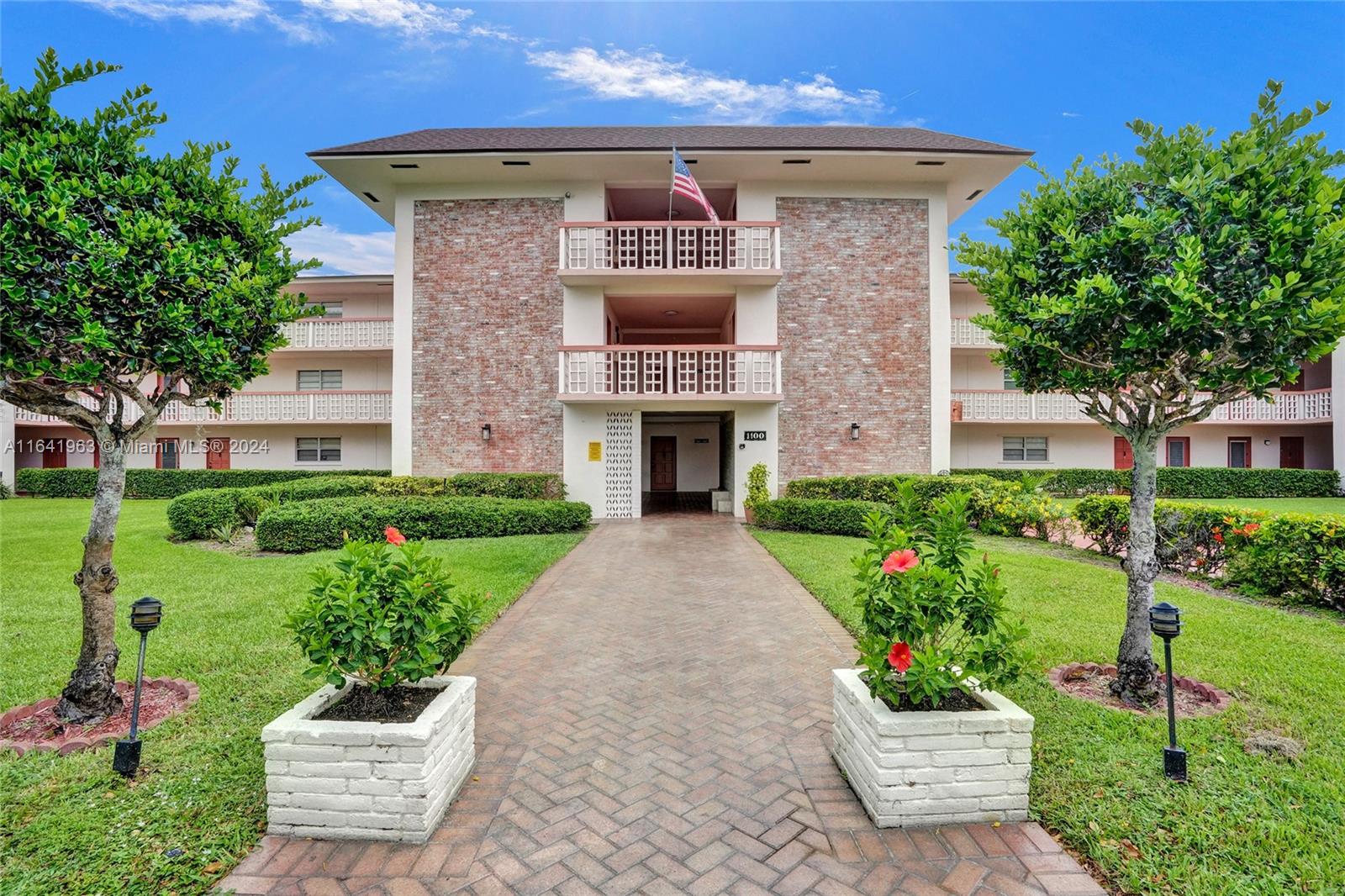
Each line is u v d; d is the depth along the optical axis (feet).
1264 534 22.54
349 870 8.58
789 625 20.53
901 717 9.58
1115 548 29.81
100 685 12.92
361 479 46.37
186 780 10.57
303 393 64.23
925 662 9.59
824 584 25.31
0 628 18.99
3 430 68.33
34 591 23.63
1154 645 17.29
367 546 10.74
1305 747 11.45
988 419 61.98
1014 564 28.48
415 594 10.33
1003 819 9.61
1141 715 12.92
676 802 10.30
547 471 50.11
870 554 11.07
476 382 50.44
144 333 12.00
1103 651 16.75
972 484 40.65
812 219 50.39
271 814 9.27
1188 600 22.15
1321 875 8.12
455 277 50.52
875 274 50.39
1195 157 12.63
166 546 34.12
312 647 9.81
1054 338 13.83
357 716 10.19
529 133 55.26
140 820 9.47
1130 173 13.39
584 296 49.96
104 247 10.95
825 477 49.96
